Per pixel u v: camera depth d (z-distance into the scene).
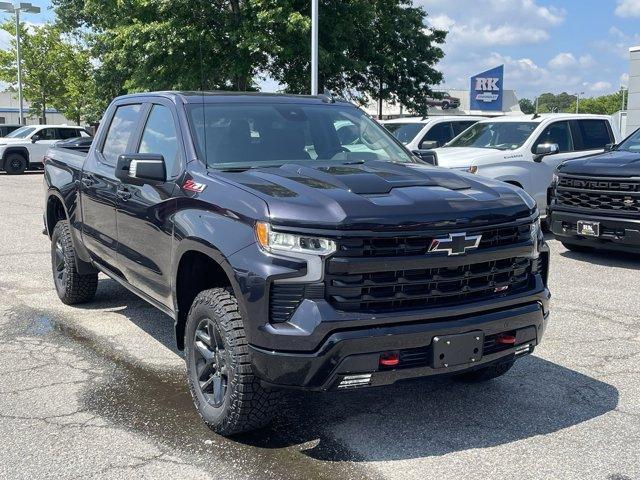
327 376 3.52
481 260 3.83
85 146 7.38
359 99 27.22
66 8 39.66
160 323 6.43
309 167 4.40
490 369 4.73
